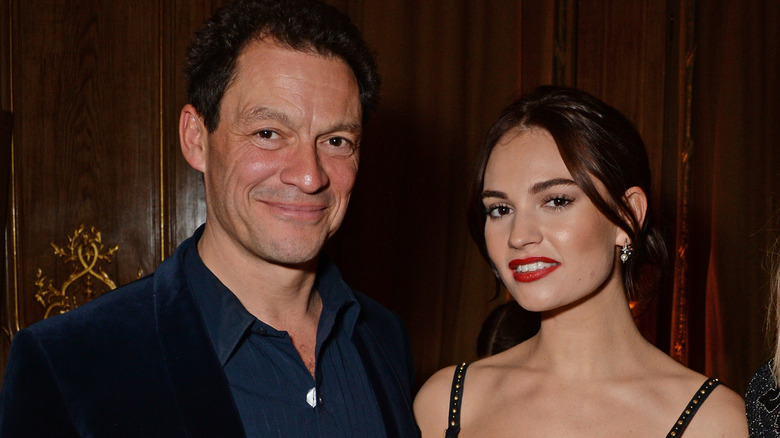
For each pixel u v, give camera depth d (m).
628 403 1.71
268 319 1.62
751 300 4.56
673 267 4.59
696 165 4.68
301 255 1.53
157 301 1.52
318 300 1.76
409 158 4.20
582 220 1.69
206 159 1.64
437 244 4.23
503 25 4.33
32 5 3.68
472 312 4.26
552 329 1.80
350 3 4.13
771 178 4.62
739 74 4.60
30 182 3.68
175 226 3.79
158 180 3.77
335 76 1.55
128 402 1.38
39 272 3.68
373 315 1.98
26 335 1.43
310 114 1.51
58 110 3.70
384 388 1.72
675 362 1.79
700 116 4.66
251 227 1.52
